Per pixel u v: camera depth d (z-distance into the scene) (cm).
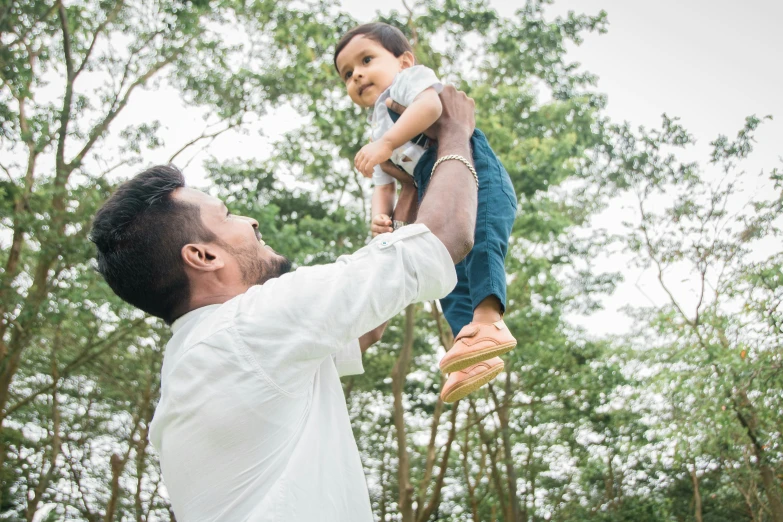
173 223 155
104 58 1259
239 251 160
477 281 203
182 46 1281
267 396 131
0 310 1010
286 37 1290
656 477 2073
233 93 1287
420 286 142
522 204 1343
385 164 242
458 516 2042
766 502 1681
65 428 1622
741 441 1278
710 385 1131
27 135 1071
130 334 1323
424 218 153
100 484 1736
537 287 1495
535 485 2131
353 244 1453
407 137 203
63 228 1041
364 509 137
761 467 1337
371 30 275
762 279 1150
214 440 131
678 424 1195
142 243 154
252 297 141
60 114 1145
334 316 134
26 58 1172
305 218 1391
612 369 1461
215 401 131
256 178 1502
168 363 150
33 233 991
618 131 1579
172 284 155
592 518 1917
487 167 218
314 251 1262
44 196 1017
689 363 1162
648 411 1705
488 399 1847
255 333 134
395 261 139
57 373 1199
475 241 206
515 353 1416
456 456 1973
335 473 135
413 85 220
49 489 1706
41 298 1028
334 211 1448
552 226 1351
